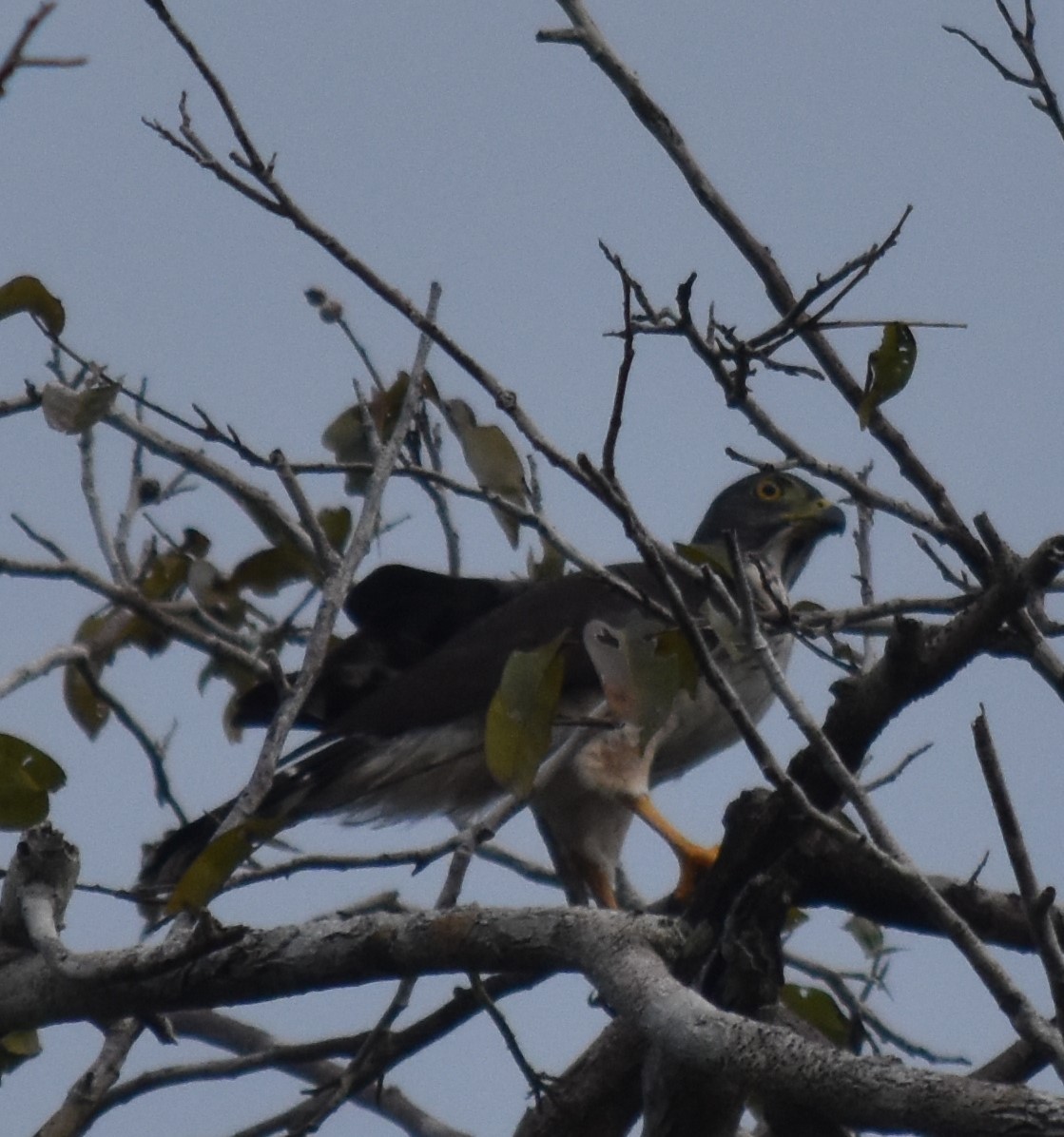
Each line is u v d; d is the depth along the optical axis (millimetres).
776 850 7336
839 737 7242
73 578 9562
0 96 5176
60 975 7250
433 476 8242
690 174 9141
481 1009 8211
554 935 6719
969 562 7531
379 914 7270
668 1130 7027
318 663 7793
